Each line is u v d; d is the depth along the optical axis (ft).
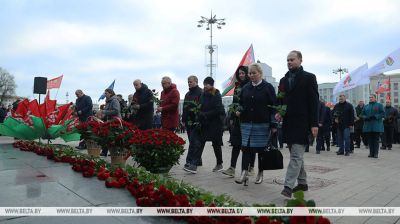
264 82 19.22
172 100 25.68
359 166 27.63
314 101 16.38
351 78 51.29
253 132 18.93
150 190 12.97
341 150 37.86
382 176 22.67
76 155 22.24
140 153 19.08
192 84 25.88
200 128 23.08
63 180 16.28
